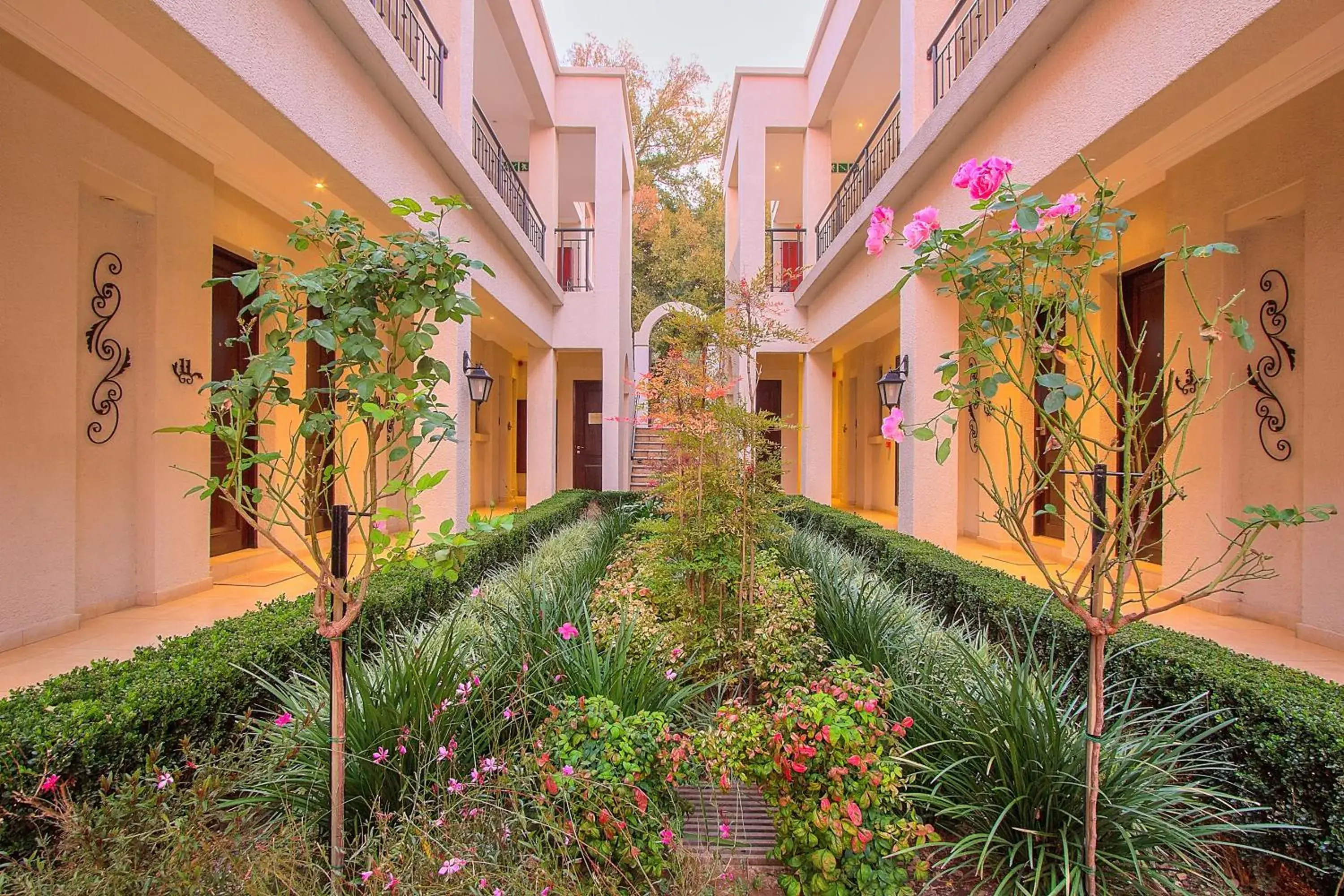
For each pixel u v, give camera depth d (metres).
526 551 5.08
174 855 1.24
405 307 1.55
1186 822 1.70
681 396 3.33
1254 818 1.74
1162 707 2.11
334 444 1.68
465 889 1.31
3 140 3.03
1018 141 3.57
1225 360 3.80
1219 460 3.80
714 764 1.65
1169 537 4.13
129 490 3.83
